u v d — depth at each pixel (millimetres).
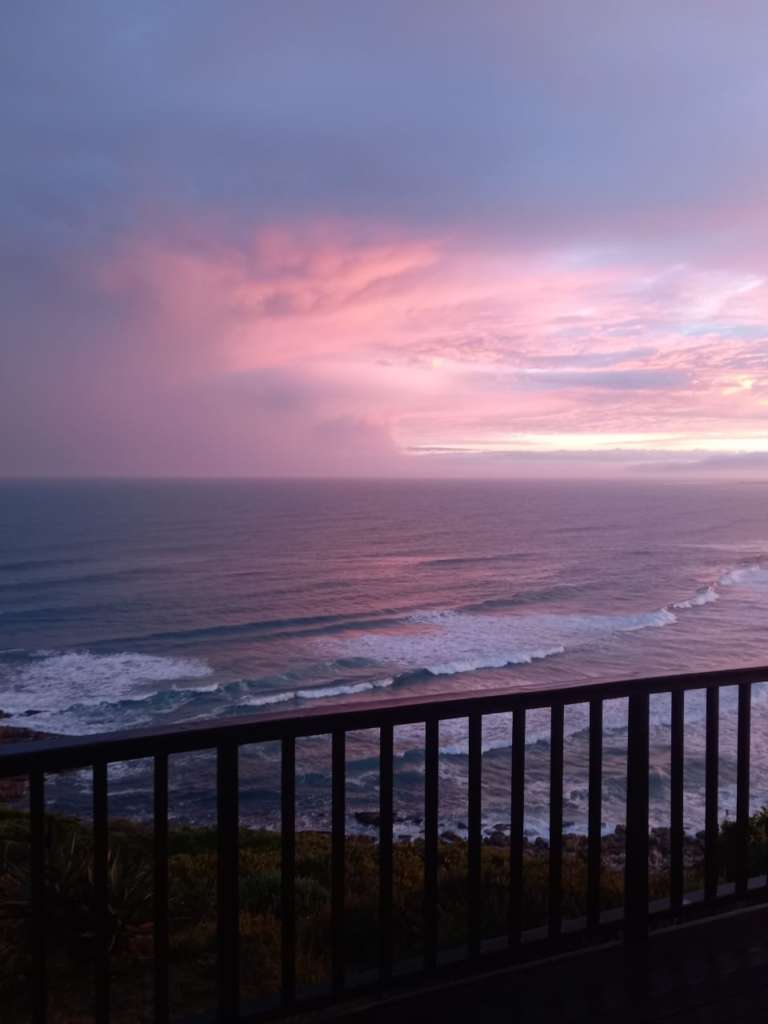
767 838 5676
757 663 3273
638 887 3025
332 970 2600
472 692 2760
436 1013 2588
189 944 4246
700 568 76250
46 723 29281
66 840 5391
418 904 4742
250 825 17688
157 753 2297
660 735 20859
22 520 134250
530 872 5406
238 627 48438
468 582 67875
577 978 2783
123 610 55000
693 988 2727
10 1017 3488
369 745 23234
